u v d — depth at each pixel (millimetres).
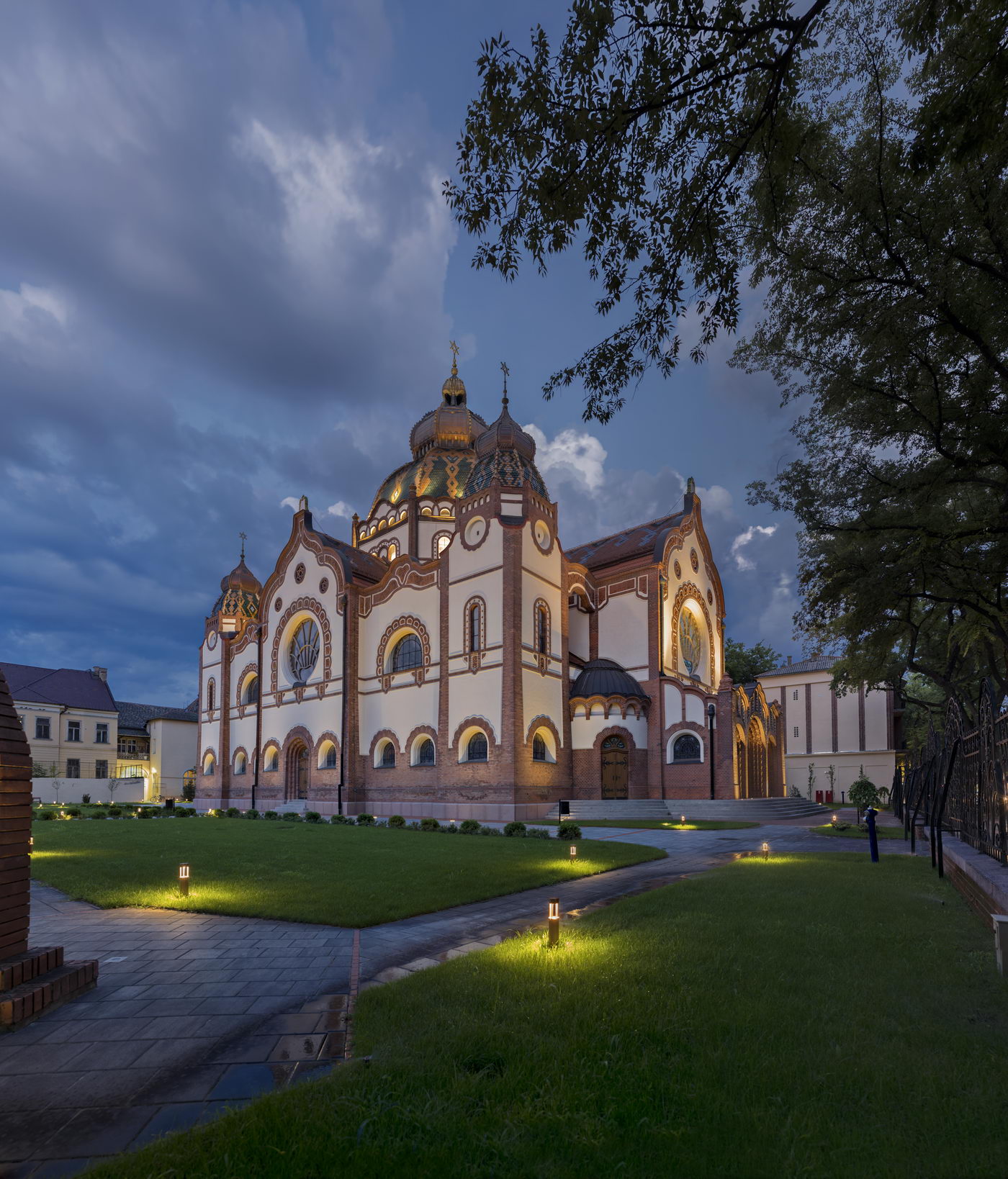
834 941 7930
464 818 31281
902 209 11570
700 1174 3488
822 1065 4668
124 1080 4844
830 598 18109
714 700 33438
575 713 34406
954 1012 5754
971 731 12797
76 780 55688
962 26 7500
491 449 35250
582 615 39031
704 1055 4781
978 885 9578
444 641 33875
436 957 8008
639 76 7035
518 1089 4371
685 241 8250
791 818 33438
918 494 15727
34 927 9617
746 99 7535
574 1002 5840
